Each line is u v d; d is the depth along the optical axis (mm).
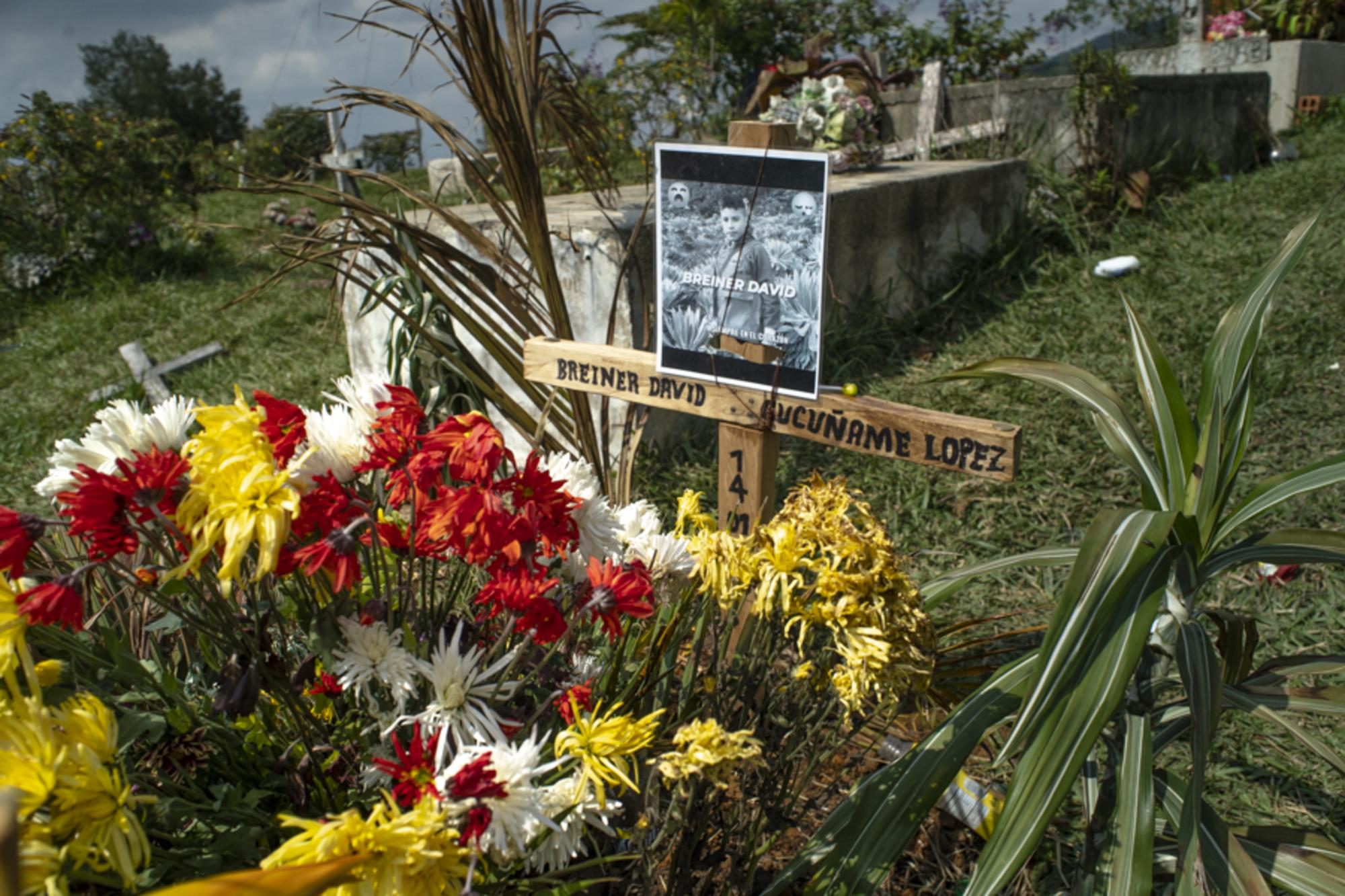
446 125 2639
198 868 1182
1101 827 1646
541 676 1557
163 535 1399
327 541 1141
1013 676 1609
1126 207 6332
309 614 1373
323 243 2611
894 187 5078
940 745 1529
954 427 1793
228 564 1056
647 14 10547
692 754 1173
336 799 1358
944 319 5180
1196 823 1424
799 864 1529
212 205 10641
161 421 1305
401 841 973
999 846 1344
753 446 2070
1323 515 3211
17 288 7367
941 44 10883
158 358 5746
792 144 1939
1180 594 1620
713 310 2023
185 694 1503
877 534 1451
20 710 1034
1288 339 4367
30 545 1078
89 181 7578
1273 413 3850
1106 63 6508
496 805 1063
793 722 1613
